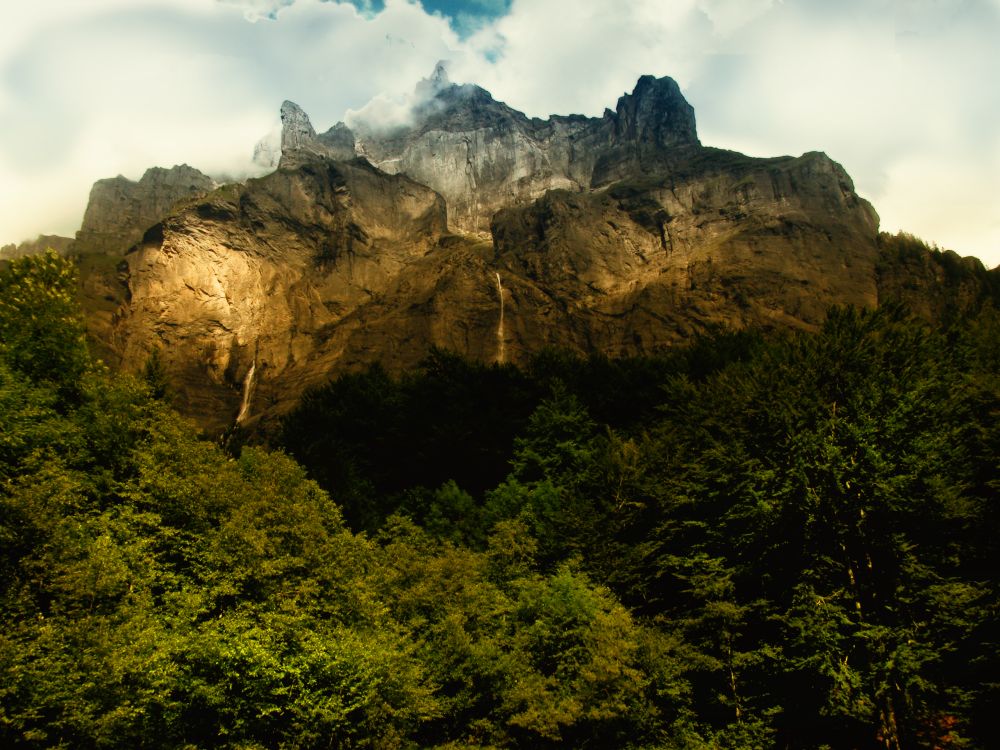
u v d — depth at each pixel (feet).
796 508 87.61
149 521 77.56
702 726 83.92
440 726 83.10
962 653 79.36
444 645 82.07
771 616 85.10
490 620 88.07
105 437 91.15
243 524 78.59
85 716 52.65
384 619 82.69
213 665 64.64
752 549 92.32
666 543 105.50
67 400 98.84
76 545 65.82
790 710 84.38
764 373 108.68
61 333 102.42
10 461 79.56
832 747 83.41
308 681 68.23
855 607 83.10
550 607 86.48
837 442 89.86
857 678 74.69
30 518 64.34
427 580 88.79
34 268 109.40
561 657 82.74
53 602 61.41
